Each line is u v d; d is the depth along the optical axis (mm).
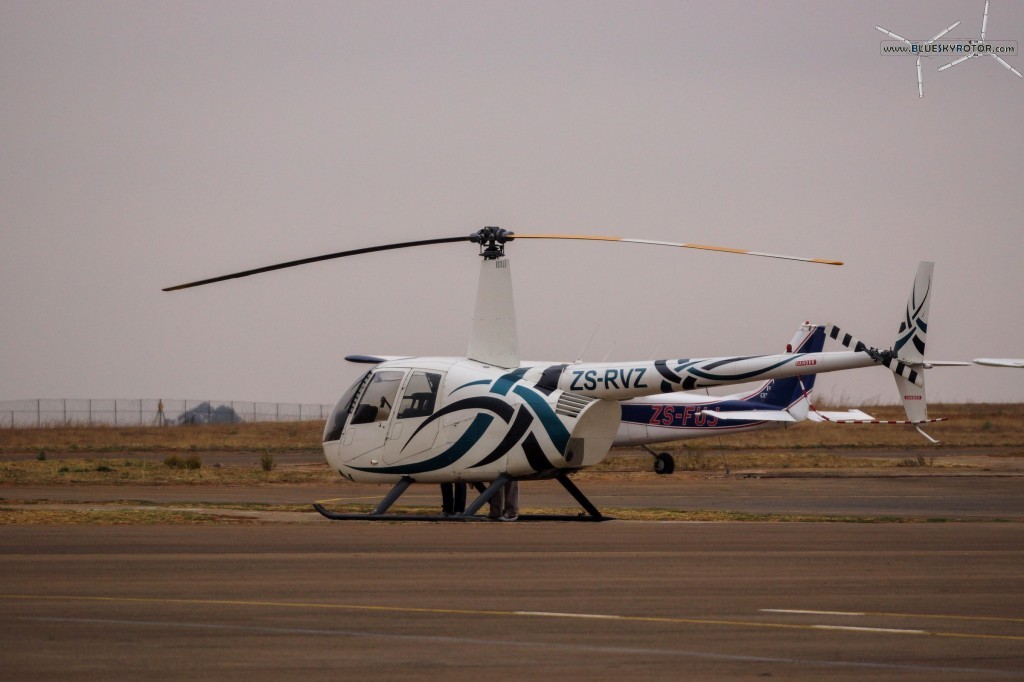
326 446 61219
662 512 64812
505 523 56562
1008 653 24781
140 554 41375
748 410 119375
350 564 38750
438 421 57875
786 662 23828
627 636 26406
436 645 25359
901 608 30250
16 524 53500
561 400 56656
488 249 59594
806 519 60156
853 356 54594
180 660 23875
